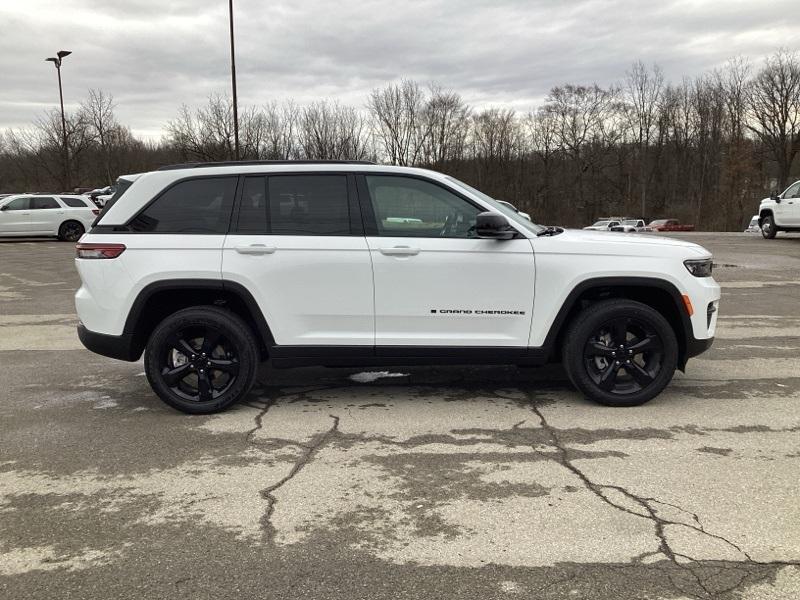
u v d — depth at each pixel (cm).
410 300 459
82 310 469
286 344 464
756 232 3006
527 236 464
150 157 4403
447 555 283
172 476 368
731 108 6006
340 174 465
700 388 529
